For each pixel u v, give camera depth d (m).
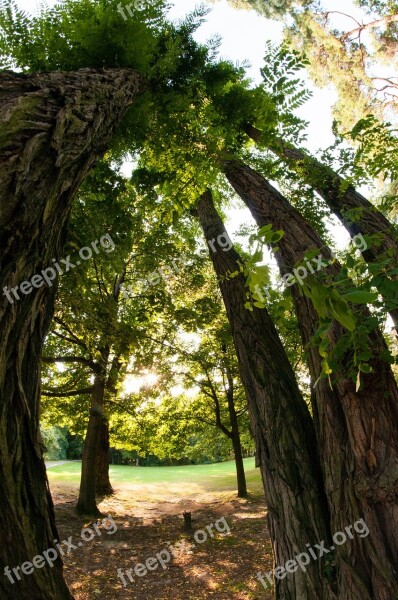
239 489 13.93
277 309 1.46
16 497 1.08
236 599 5.89
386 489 2.38
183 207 5.64
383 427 2.49
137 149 4.86
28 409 1.25
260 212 4.05
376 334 2.64
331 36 9.89
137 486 17.22
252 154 5.73
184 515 10.12
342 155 4.04
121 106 2.91
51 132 1.68
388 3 10.29
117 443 15.45
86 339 8.71
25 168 1.41
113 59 3.55
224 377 14.95
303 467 3.08
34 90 1.93
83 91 2.32
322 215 4.77
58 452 33.69
